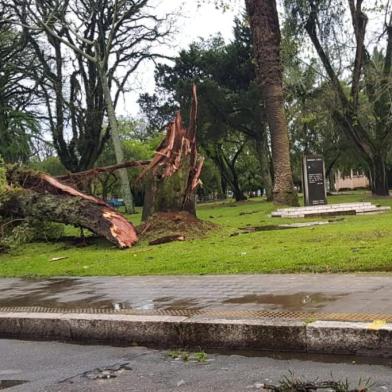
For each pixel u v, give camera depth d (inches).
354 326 211.0
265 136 1897.1
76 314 276.2
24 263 535.8
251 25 1019.3
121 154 1504.7
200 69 1860.2
